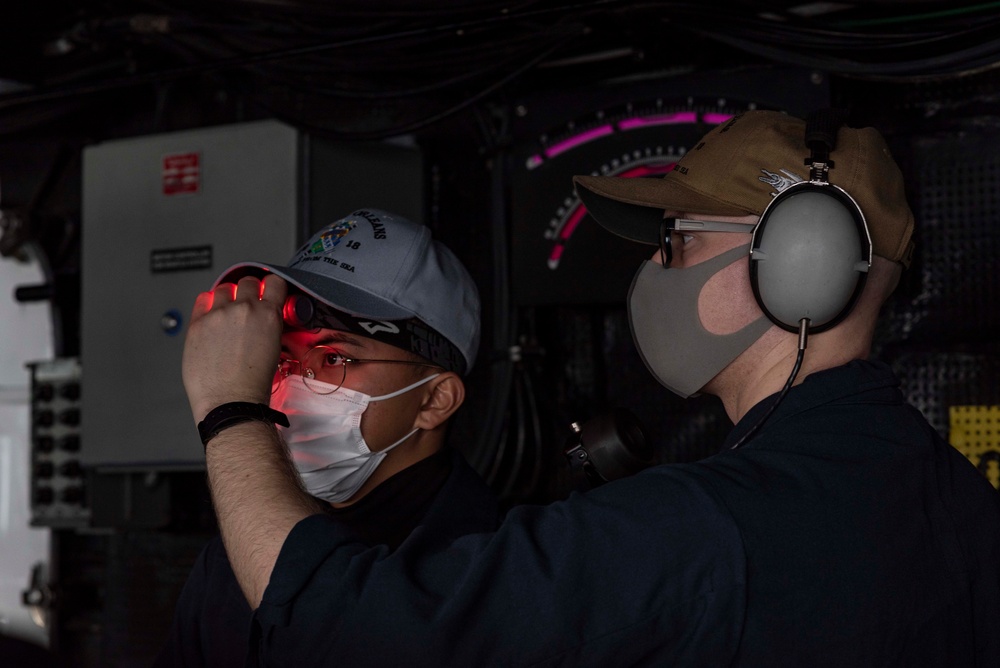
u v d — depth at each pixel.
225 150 2.22
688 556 0.88
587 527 0.90
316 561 0.92
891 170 1.08
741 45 1.92
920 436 1.03
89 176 2.34
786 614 0.89
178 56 2.38
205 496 2.41
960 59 1.72
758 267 1.02
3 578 2.76
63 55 2.51
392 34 1.95
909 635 0.92
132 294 2.28
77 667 2.61
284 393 1.46
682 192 1.09
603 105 2.11
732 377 1.10
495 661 0.88
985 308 1.99
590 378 2.25
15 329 2.85
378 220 1.57
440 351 1.52
